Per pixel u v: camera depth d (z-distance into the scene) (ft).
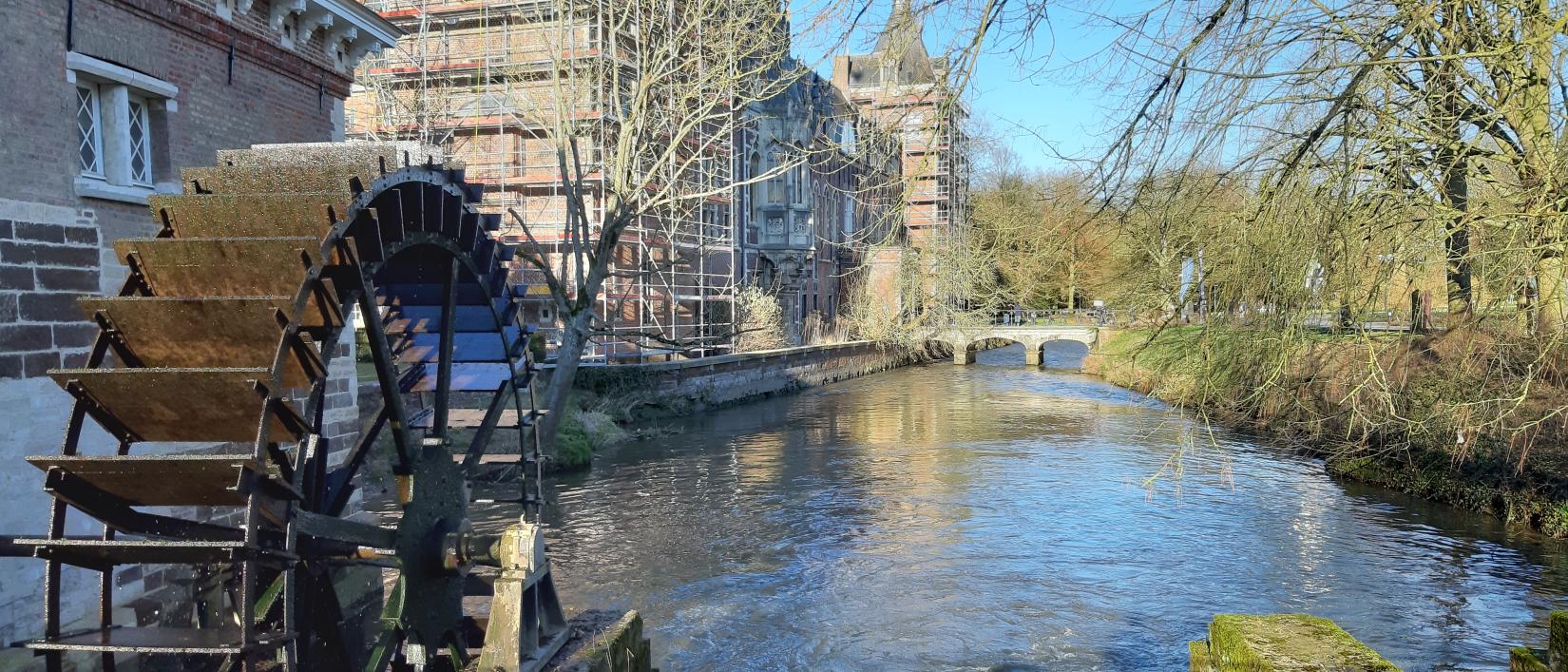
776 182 144.36
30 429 25.13
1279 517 56.08
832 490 64.80
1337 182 28.48
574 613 40.68
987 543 51.70
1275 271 29.14
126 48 28.14
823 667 35.91
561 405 59.11
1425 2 24.11
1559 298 28.45
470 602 34.35
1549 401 34.30
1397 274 30.71
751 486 65.98
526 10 92.22
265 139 34.76
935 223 141.18
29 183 25.22
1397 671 17.63
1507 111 27.30
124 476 19.76
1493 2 25.44
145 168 29.71
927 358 182.09
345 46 39.47
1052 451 79.92
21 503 24.84
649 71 61.57
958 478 68.54
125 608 27.53
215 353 21.30
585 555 49.32
